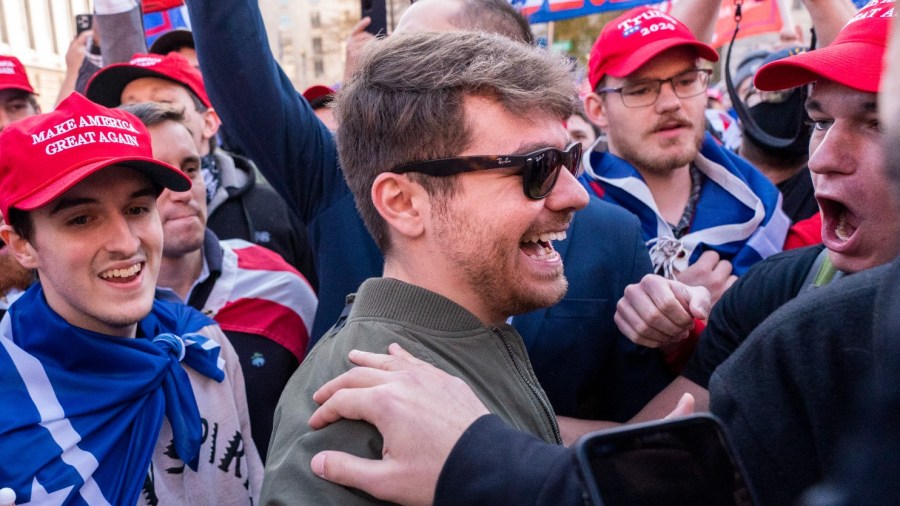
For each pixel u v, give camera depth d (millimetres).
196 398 1750
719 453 786
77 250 1514
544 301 1193
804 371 798
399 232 1183
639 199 2299
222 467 1761
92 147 1519
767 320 866
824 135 1402
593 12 3328
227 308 2324
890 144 508
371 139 1178
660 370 1863
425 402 982
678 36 2271
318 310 1873
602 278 1779
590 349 1763
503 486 901
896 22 520
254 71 1788
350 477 975
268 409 2275
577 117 3578
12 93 3459
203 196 2301
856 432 543
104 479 1502
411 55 1161
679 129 2307
